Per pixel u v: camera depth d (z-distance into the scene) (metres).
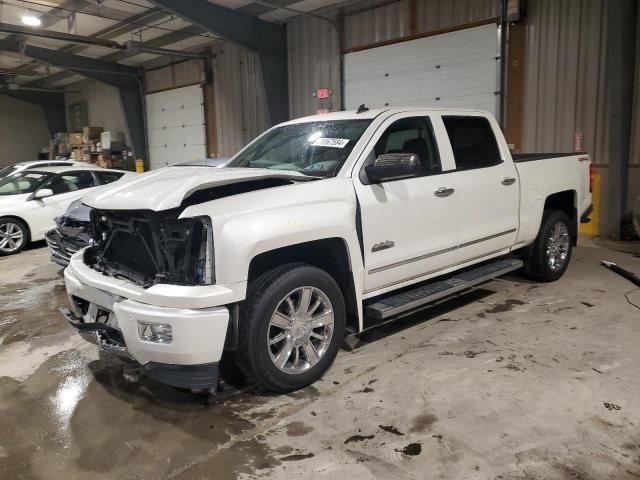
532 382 3.28
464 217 4.20
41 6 12.02
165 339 2.76
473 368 3.50
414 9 10.23
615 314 4.48
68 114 23.70
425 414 2.95
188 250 2.85
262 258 3.24
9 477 2.55
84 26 13.61
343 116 4.09
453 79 9.83
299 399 3.19
